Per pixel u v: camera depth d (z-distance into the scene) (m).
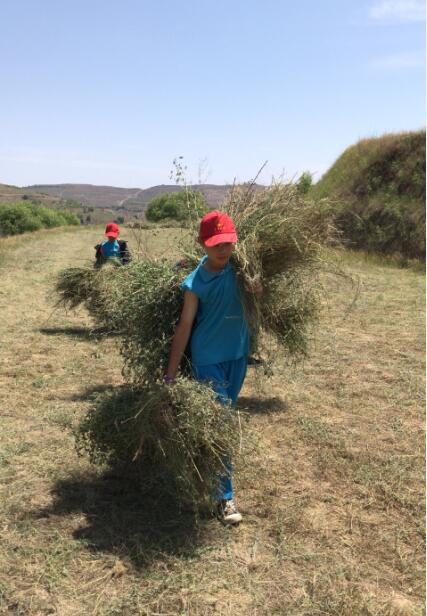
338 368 6.44
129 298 3.50
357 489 3.71
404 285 12.83
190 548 3.02
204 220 3.10
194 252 3.64
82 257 18.75
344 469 3.97
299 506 3.46
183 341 3.20
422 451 4.30
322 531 3.21
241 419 3.27
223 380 3.29
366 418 4.96
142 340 3.47
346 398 5.47
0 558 2.92
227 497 3.28
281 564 2.92
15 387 5.65
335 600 2.65
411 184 18.89
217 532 3.19
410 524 3.32
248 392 5.62
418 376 6.16
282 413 5.04
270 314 3.74
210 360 3.26
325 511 3.44
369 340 7.82
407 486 3.74
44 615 2.54
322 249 3.83
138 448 3.37
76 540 3.07
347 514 3.41
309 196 4.36
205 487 3.15
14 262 16.55
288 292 4.02
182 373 3.39
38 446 4.25
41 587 2.72
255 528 3.25
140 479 3.59
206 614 2.55
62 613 2.54
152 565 2.88
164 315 3.42
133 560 2.92
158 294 3.42
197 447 3.07
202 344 3.26
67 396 5.42
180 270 3.48
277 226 3.47
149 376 3.41
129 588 2.72
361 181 20.61
